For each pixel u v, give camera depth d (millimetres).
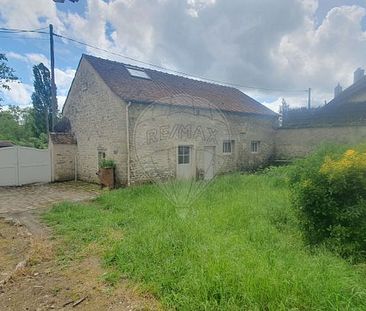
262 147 15000
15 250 4312
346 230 3672
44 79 24750
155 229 4336
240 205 5770
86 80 11320
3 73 14812
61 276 3322
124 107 9461
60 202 7430
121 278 3182
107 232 4703
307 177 4113
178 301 2584
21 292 2988
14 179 10742
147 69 13117
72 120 12562
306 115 15344
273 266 3004
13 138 25625
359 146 4211
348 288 2594
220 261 2986
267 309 2416
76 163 12359
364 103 13102
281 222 4906
